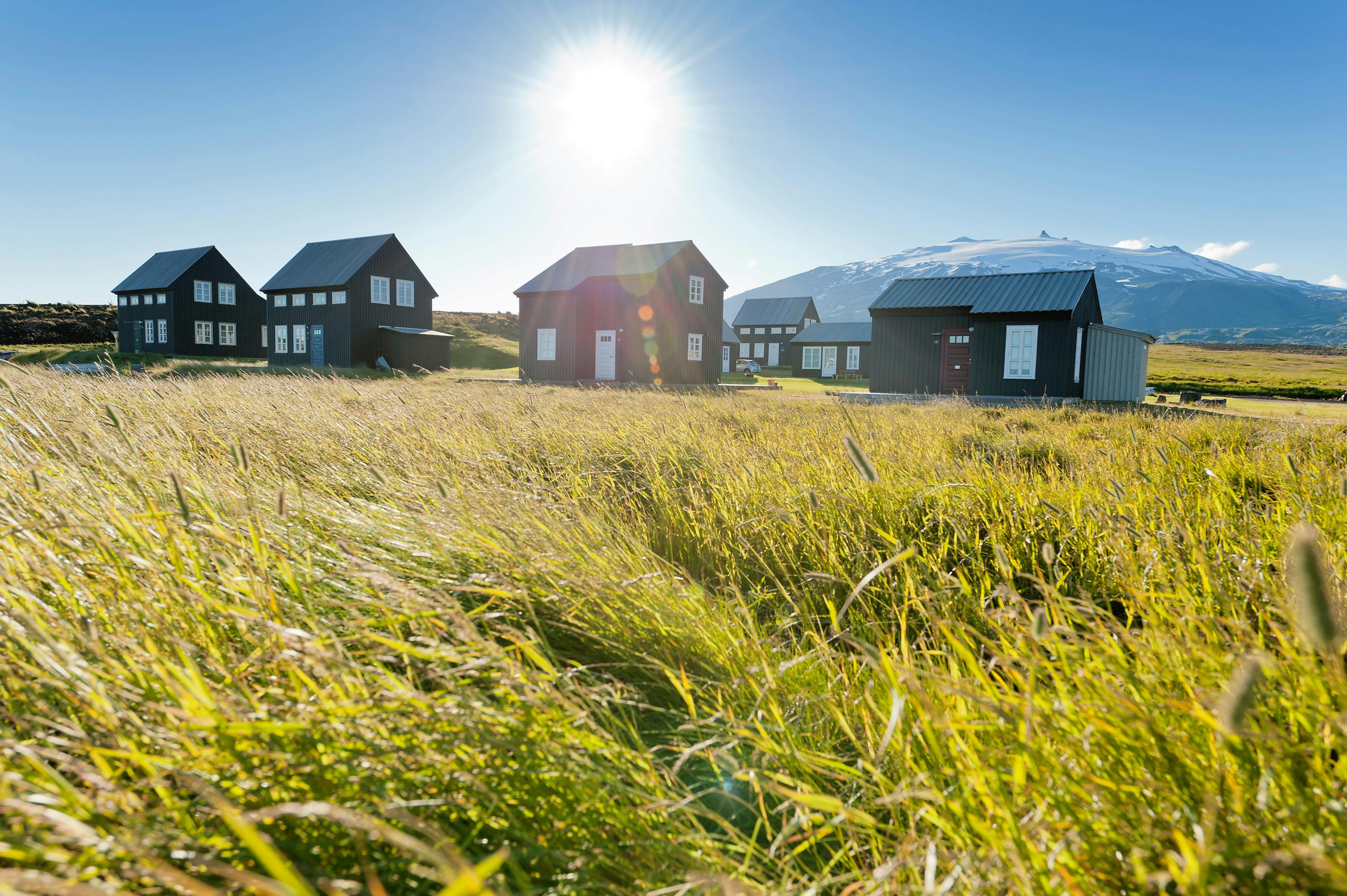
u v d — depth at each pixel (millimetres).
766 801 2100
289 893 956
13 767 1507
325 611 2715
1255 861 1242
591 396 14812
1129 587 2561
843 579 2924
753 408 13148
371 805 1482
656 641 2805
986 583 3344
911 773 1758
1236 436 8312
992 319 27547
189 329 54312
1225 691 1398
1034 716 1618
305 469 5449
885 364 30219
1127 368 29828
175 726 1689
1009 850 1305
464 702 1786
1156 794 1479
